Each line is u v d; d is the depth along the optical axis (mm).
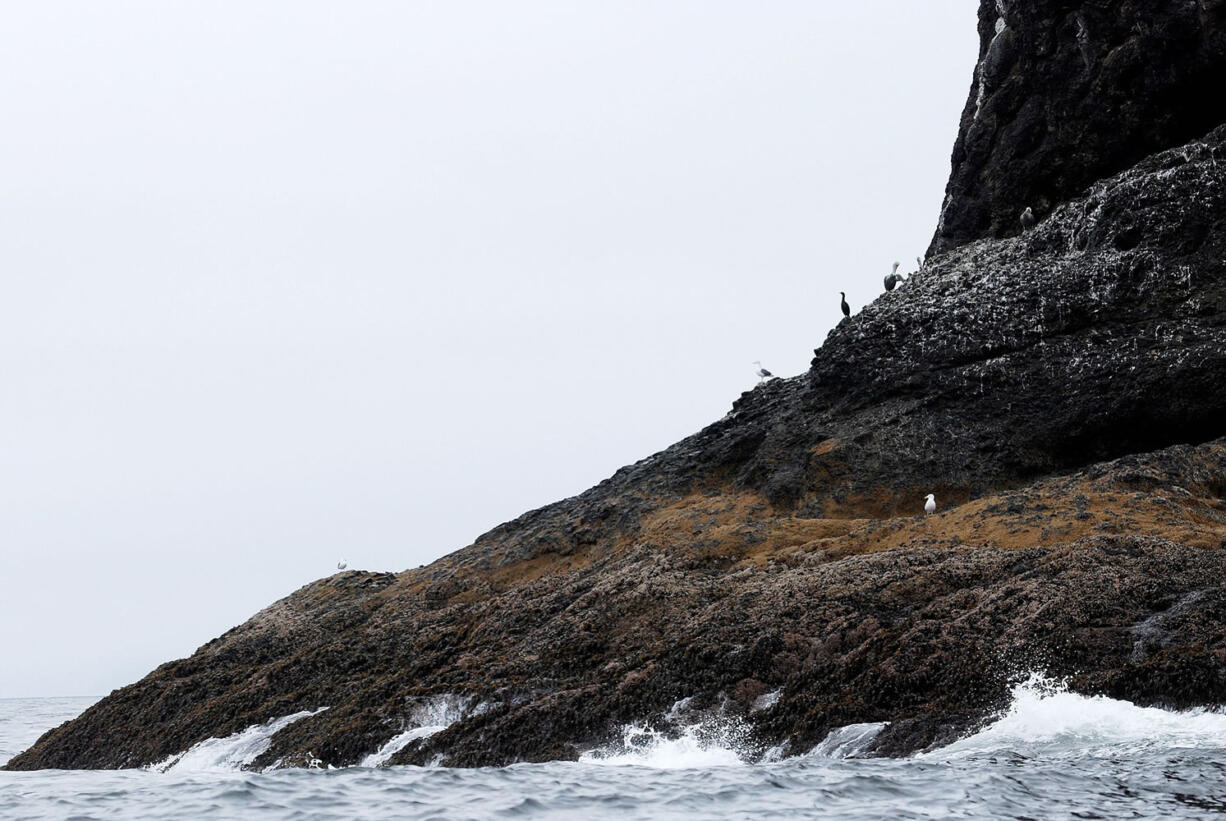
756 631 28594
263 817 19125
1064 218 42750
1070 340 39500
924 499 38719
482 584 42750
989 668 23719
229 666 43031
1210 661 21484
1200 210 39094
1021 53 49000
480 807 19203
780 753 24469
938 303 42656
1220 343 36844
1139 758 19531
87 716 44062
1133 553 27062
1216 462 33875
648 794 19734
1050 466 38469
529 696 29688
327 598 48438
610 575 36344
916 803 17672
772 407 46062
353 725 30875
